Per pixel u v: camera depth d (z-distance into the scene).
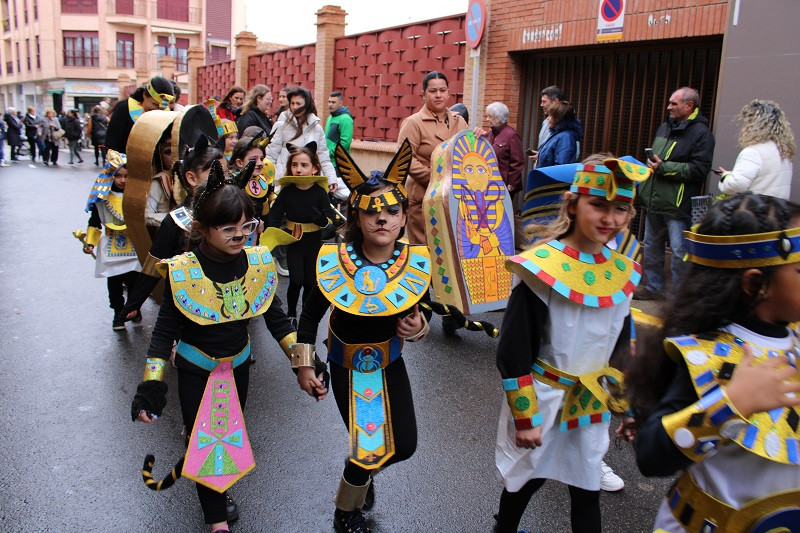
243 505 3.43
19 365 5.23
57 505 3.39
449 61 11.62
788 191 5.71
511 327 2.53
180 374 3.05
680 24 7.69
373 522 3.29
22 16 56.50
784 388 1.58
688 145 6.38
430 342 5.97
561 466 2.66
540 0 9.32
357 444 2.85
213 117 6.15
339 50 15.13
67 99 51.62
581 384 2.56
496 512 3.39
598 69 9.12
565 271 2.49
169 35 52.59
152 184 5.17
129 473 3.73
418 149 6.59
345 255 2.96
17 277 7.94
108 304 6.97
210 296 2.99
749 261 1.70
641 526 3.30
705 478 1.83
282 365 5.43
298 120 7.55
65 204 14.13
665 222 6.73
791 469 1.76
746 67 6.62
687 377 1.76
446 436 4.19
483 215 5.88
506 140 8.16
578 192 2.45
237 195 2.91
